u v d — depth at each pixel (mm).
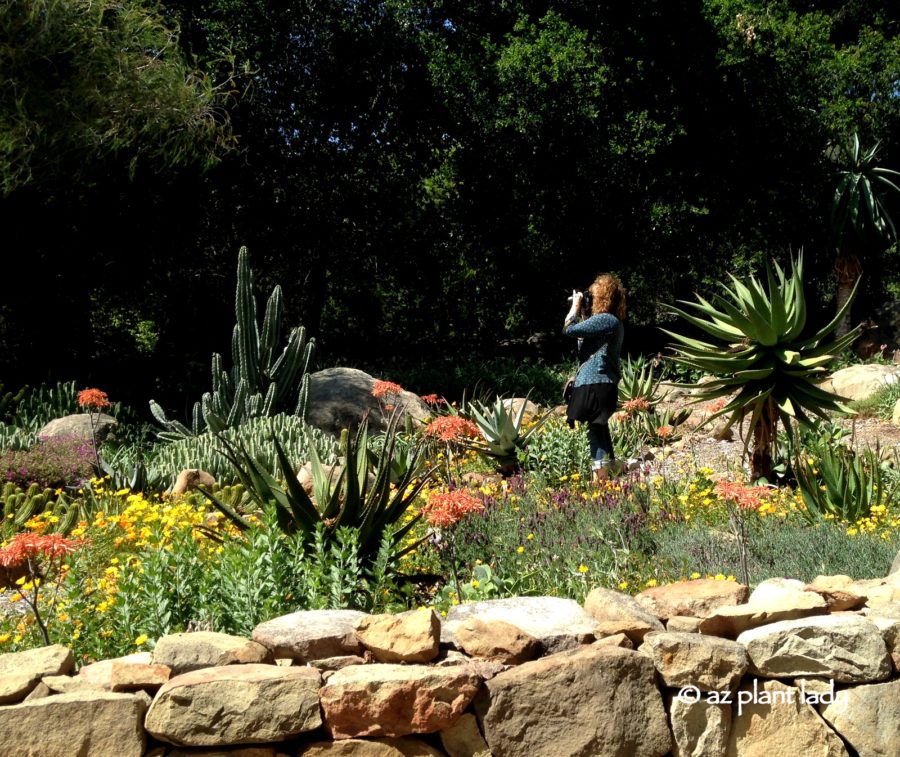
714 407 8352
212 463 9016
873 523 5941
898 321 20188
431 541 5066
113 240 17312
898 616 3199
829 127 22547
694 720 2898
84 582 4500
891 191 23625
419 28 22828
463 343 24422
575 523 5504
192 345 19391
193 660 2869
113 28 14594
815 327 23484
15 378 15469
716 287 26203
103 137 14117
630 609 3170
